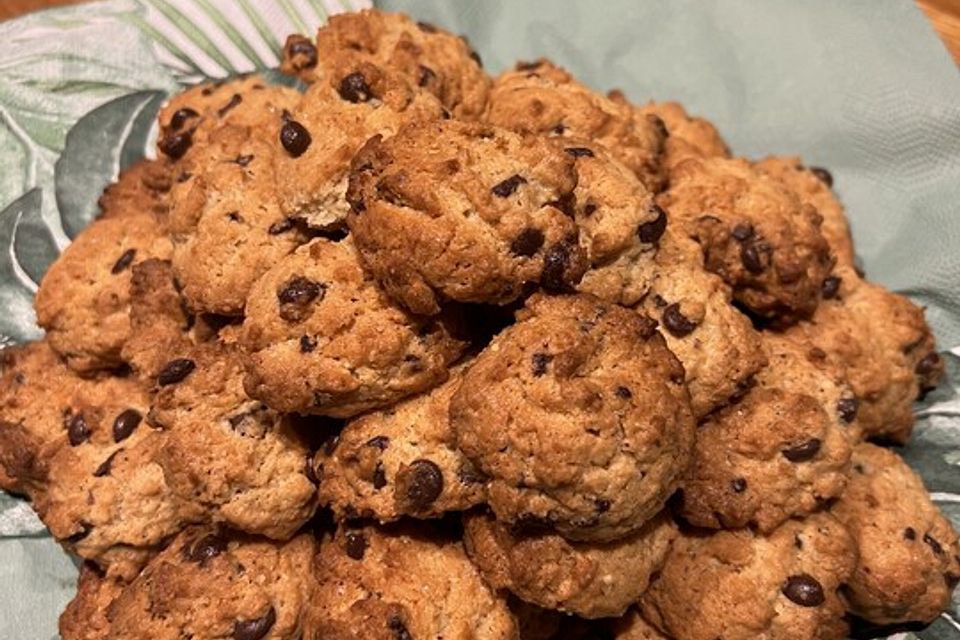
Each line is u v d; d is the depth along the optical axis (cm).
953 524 35
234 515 30
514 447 27
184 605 30
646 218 30
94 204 41
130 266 34
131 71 42
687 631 31
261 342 29
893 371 35
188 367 30
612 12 43
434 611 29
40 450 33
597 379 27
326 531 31
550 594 28
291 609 30
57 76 42
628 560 29
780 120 41
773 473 31
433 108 32
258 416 30
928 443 36
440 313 29
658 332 29
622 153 34
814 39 41
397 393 29
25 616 34
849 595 33
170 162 36
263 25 42
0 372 36
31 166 41
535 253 28
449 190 28
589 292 29
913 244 39
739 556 31
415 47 34
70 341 34
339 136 31
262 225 32
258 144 33
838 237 37
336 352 29
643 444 27
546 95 34
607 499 27
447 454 29
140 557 32
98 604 32
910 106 40
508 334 28
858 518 32
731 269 33
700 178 34
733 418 31
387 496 29
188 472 29
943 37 41
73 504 32
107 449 32
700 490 31
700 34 43
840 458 31
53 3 46
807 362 33
